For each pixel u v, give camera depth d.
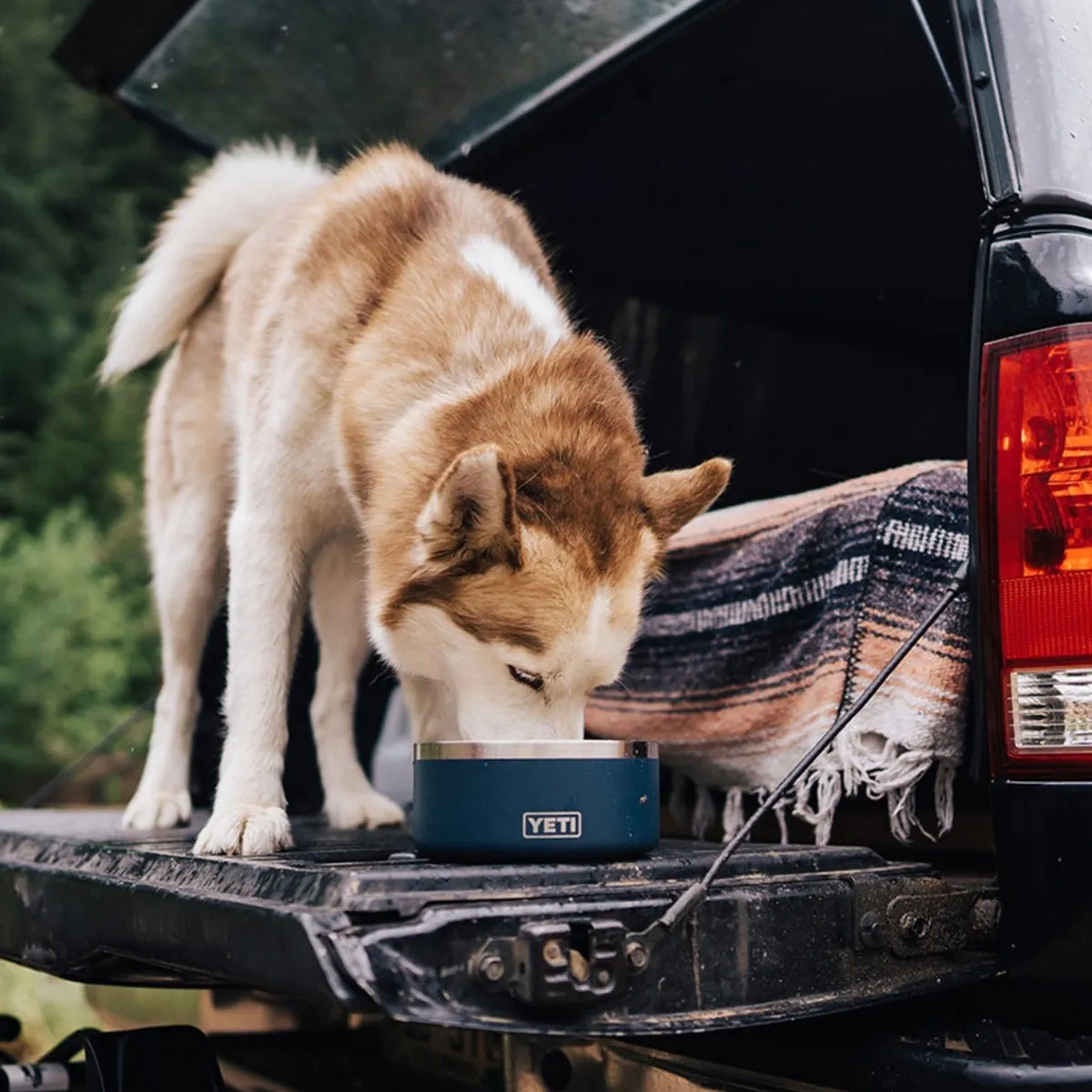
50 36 12.38
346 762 3.12
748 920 1.58
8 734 9.24
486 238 2.61
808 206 3.26
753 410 3.64
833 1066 1.66
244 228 3.18
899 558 2.19
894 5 2.46
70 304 11.82
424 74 3.20
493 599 2.11
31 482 11.05
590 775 1.72
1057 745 1.62
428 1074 2.64
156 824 2.88
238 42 3.44
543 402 2.30
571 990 1.40
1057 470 1.63
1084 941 1.59
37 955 2.29
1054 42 1.76
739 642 2.47
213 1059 2.05
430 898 1.46
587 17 2.74
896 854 2.42
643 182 3.28
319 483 2.63
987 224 1.73
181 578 3.17
